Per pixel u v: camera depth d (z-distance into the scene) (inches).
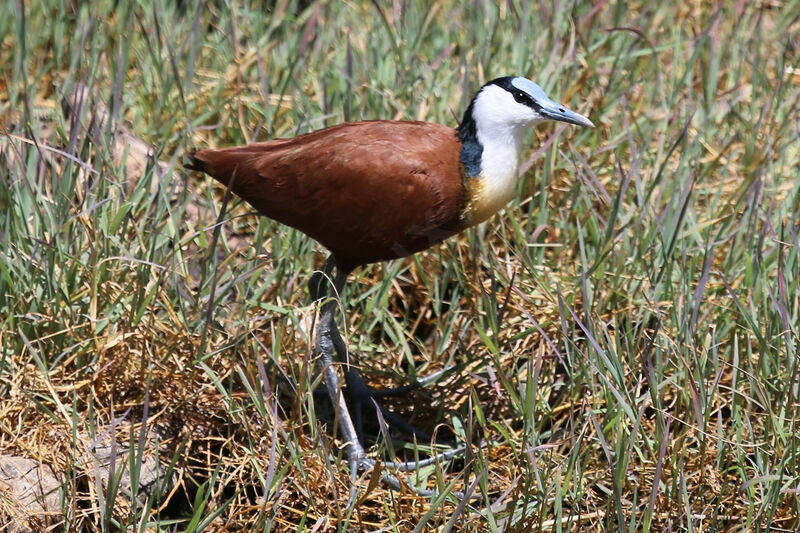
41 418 347.3
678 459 340.2
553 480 336.8
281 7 538.3
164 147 462.0
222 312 398.6
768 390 364.5
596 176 434.3
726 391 380.8
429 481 364.8
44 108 471.5
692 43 548.7
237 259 421.1
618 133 489.4
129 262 385.1
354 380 393.7
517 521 329.4
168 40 470.9
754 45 555.2
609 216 409.4
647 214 424.2
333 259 381.1
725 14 586.2
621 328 400.8
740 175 482.6
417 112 471.2
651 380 343.6
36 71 500.1
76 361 363.3
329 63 513.0
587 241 435.5
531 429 341.7
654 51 505.7
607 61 525.7
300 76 503.5
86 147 406.0
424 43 546.6
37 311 368.8
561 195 456.8
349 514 327.6
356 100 482.9
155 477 344.8
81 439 344.2
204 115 476.7
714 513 325.7
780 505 336.2
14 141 418.3
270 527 320.5
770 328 372.8
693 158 463.5
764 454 348.5
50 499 330.3
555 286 411.5
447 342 413.4
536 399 370.3
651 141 492.7
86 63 466.9
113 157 422.9
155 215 409.1
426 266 431.8
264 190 357.1
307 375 354.6
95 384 361.1
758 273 394.3
